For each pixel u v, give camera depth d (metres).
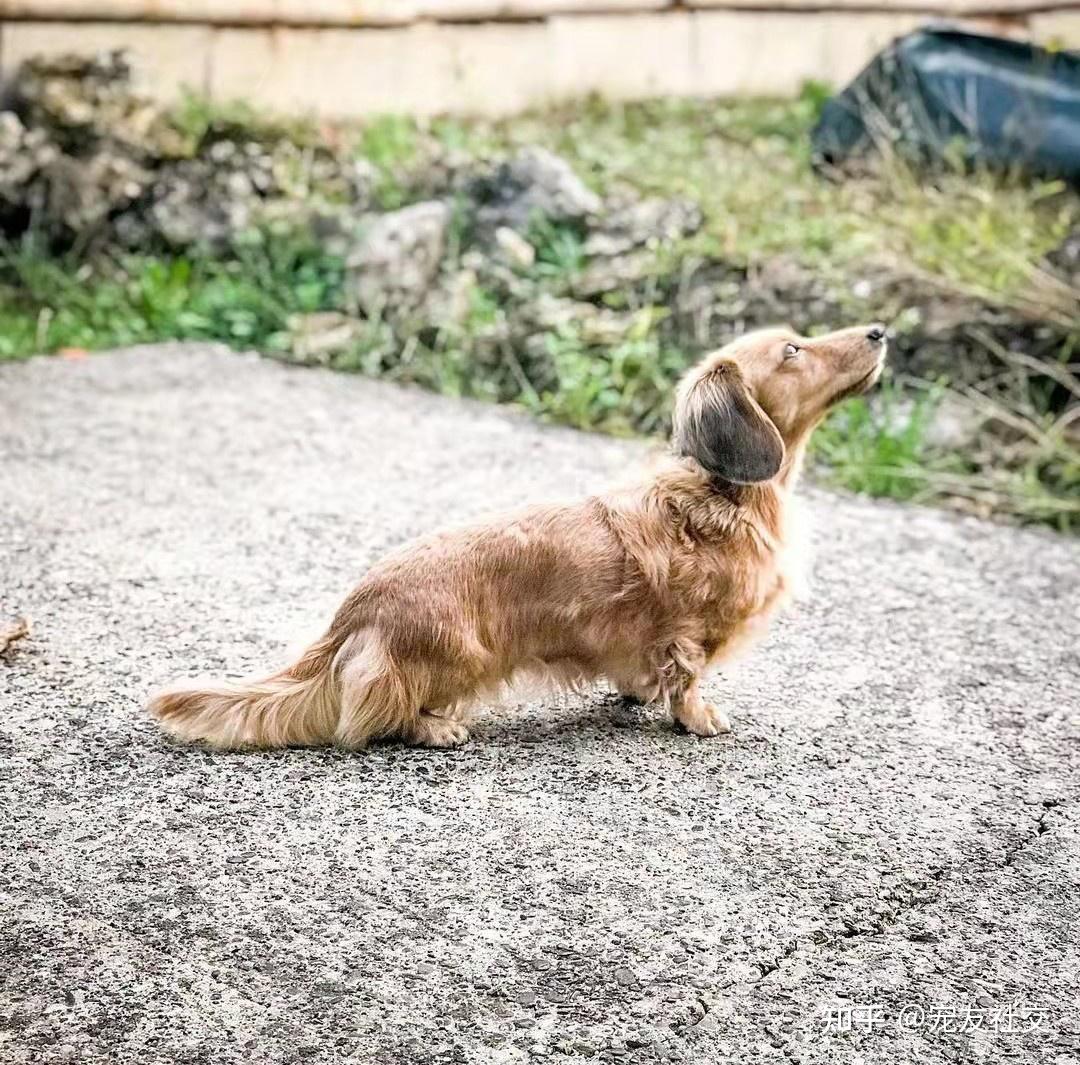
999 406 3.00
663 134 3.96
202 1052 1.68
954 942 1.82
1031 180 3.48
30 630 2.24
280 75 3.94
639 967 1.77
